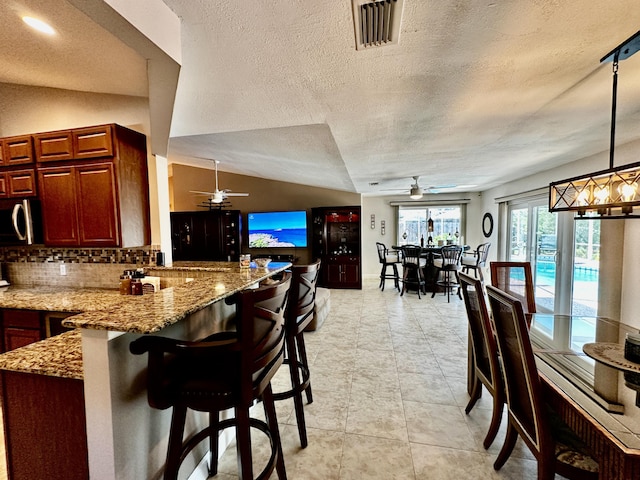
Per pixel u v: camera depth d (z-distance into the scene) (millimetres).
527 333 1341
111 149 2408
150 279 2482
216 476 1689
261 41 1424
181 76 1756
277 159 4328
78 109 2736
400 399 2412
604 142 3020
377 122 2432
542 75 1676
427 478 1656
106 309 1186
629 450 958
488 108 2141
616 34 1310
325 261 6844
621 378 1419
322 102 2072
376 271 8289
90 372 1088
